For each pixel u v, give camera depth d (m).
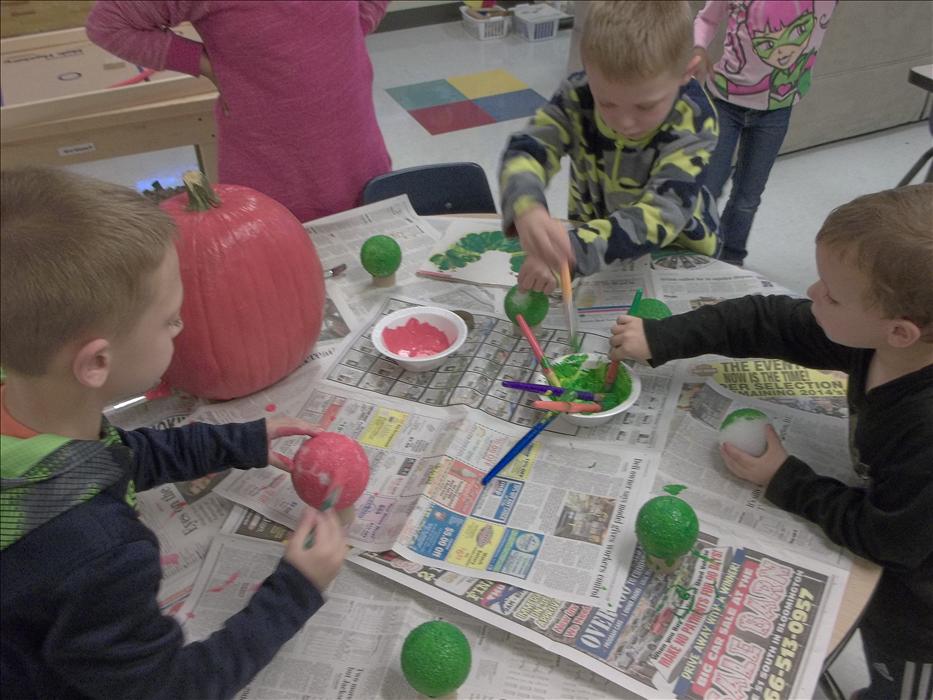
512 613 0.70
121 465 0.63
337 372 1.02
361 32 1.56
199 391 0.98
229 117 1.47
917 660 0.87
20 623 0.56
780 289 1.09
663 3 1.01
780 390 0.94
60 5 2.40
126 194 0.61
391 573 0.74
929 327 0.68
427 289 1.17
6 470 0.55
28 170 0.59
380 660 0.67
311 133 1.48
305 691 0.65
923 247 0.65
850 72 2.70
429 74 3.54
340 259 1.24
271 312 0.94
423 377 1.00
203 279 0.91
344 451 0.78
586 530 0.77
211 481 0.86
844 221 0.70
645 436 0.88
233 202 0.97
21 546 0.54
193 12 1.35
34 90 2.16
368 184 1.46
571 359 0.99
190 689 0.61
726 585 0.71
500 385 0.97
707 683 0.64
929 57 2.77
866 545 0.71
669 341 0.94
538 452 0.87
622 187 1.27
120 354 0.61
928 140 2.86
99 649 0.55
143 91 1.68
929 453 0.68
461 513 0.80
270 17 1.37
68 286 0.54
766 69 1.93
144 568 0.57
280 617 0.66
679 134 1.17
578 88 1.25
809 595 0.70
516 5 4.15
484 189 1.53
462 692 0.65
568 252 1.06
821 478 0.77
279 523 0.81
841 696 1.09
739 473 0.81
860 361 0.81
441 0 4.06
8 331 0.55
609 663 0.65
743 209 2.17
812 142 2.83
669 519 0.70
